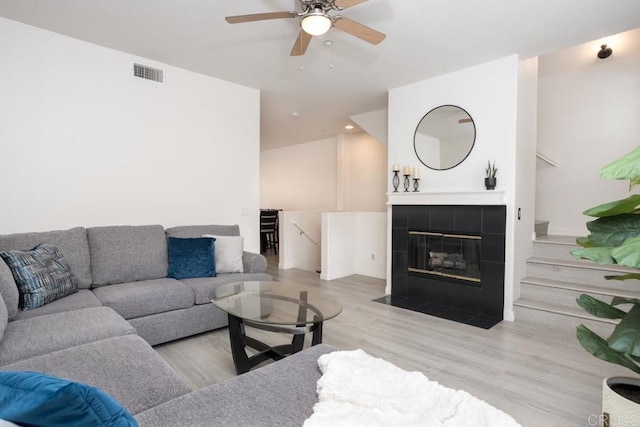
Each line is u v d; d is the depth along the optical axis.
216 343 2.76
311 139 7.59
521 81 3.47
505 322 3.32
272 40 3.06
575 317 3.06
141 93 3.43
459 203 3.69
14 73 2.76
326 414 1.02
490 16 2.62
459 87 3.72
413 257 4.19
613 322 2.89
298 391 1.18
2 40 2.71
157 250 3.11
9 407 0.60
